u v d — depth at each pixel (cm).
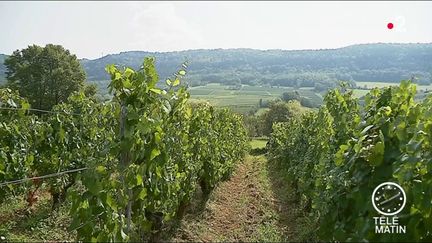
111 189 495
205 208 1068
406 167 404
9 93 848
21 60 3028
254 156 3225
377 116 460
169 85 629
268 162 2495
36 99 2978
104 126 910
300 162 1245
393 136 433
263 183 1568
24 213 875
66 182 909
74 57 3247
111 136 618
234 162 1828
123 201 511
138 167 511
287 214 1060
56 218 827
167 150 677
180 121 755
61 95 3034
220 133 1449
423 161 426
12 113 846
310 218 833
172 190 697
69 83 3048
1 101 816
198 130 978
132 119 499
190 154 852
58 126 891
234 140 1917
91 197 478
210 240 833
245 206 1141
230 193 1370
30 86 2966
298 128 1572
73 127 949
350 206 455
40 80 3000
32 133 871
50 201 986
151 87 527
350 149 477
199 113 1059
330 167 676
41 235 741
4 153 768
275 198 1271
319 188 652
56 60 3042
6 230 707
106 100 562
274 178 1753
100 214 477
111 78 508
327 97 940
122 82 507
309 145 1166
